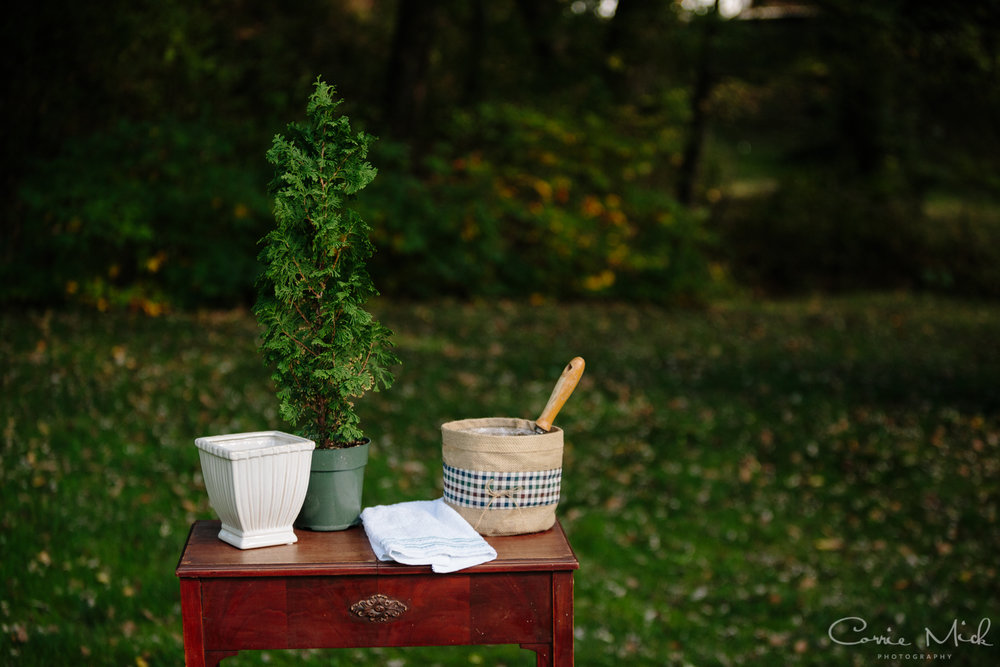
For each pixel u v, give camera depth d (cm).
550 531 261
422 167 1494
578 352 1065
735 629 502
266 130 1258
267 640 232
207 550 241
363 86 1677
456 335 1096
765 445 796
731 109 1861
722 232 1936
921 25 1614
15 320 914
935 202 2233
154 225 1061
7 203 1019
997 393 1002
